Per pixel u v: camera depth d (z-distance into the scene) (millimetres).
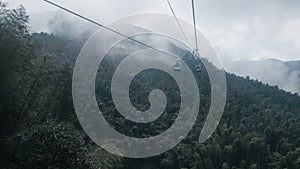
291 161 41062
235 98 61125
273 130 46969
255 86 79688
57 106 26375
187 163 39062
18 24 20141
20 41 19828
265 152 42031
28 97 21422
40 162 16344
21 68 20500
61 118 27453
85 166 17281
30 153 16438
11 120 19688
